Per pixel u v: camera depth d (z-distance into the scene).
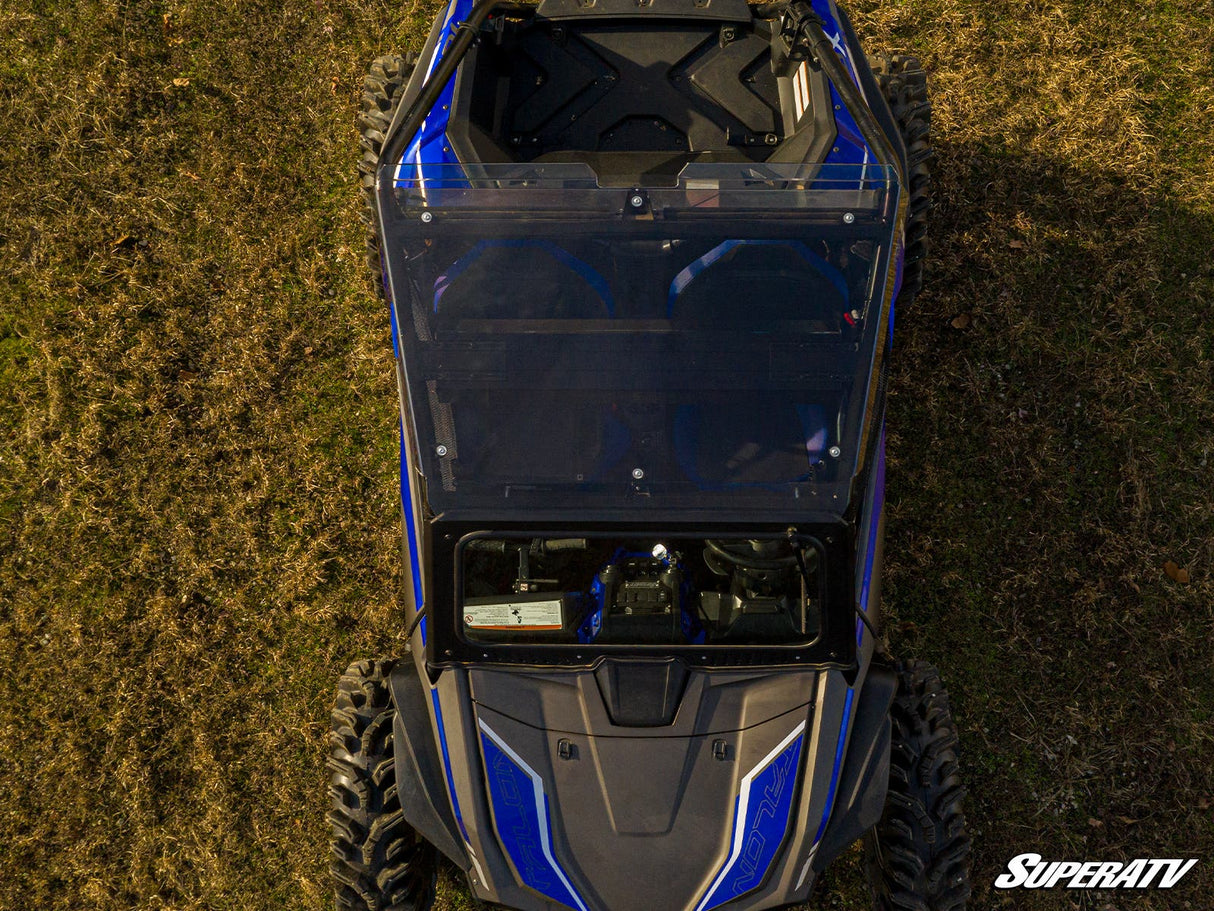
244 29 5.79
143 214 5.65
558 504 3.72
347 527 5.40
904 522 5.38
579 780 3.74
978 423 5.44
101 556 5.39
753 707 3.81
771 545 3.78
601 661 3.81
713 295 3.71
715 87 4.52
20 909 5.10
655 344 3.68
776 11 4.59
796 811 3.78
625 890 3.68
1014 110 5.70
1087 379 5.46
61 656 5.31
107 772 5.21
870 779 3.83
